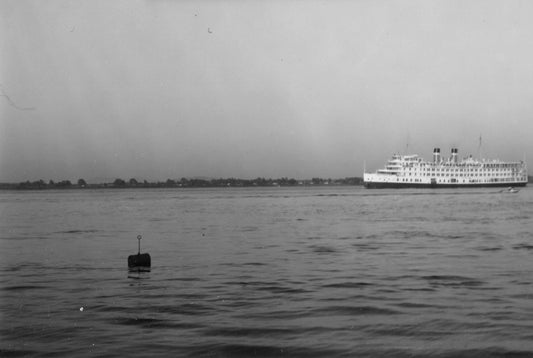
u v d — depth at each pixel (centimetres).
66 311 2572
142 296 2894
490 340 2084
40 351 2009
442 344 2052
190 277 3478
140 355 1966
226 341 2111
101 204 16362
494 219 8575
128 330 2255
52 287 3175
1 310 2595
